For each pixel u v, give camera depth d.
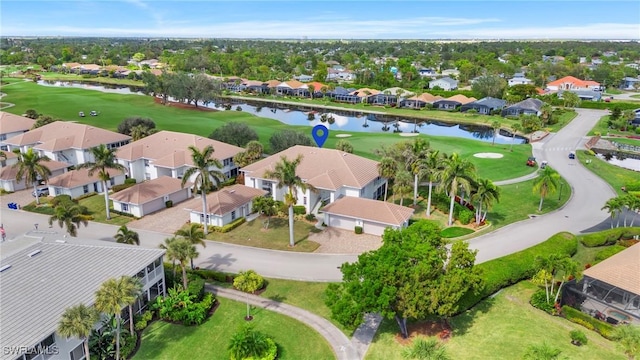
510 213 66.31
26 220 63.88
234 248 55.53
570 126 134.75
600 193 75.00
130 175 80.44
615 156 103.56
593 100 179.00
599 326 38.62
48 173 69.94
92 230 60.91
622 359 35.41
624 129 129.88
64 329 30.03
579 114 154.75
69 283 36.91
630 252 44.91
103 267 39.59
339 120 153.62
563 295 43.47
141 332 39.16
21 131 100.88
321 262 51.78
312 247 55.56
